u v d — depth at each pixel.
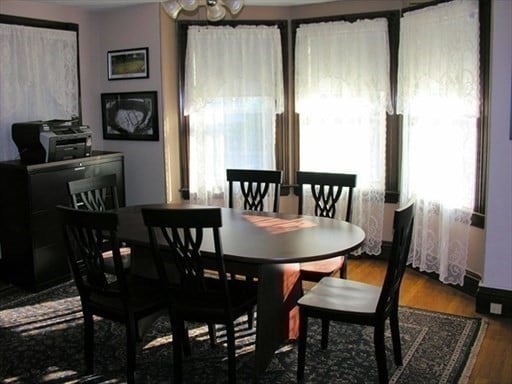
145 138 5.02
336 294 2.83
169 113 4.95
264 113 5.00
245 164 5.06
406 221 2.56
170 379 2.83
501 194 3.51
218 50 4.89
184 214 2.49
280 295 2.97
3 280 4.39
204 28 4.86
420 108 4.20
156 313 3.03
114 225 2.56
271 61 4.95
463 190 3.85
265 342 2.80
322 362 2.98
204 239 2.88
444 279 4.04
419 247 4.33
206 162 5.01
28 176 4.01
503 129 3.44
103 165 4.68
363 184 4.78
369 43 4.62
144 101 4.96
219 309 2.64
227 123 4.99
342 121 4.79
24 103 4.55
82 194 3.58
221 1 3.29
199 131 4.97
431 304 3.83
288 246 2.73
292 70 5.05
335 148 4.86
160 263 2.65
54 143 4.21
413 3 4.33
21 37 4.48
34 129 4.21
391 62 4.61
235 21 4.88
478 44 3.64
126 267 3.32
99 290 2.78
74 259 2.82
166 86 4.89
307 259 2.56
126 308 2.69
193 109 4.95
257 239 2.87
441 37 3.92
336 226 3.15
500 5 3.35
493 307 3.60
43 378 2.85
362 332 3.36
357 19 4.64
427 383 2.75
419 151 4.23
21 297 4.06
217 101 4.95
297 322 3.23
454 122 3.87
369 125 4.70
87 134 4.54
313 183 3.76
